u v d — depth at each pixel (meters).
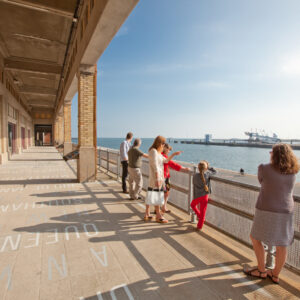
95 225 4.41
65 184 8.44
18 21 9.91
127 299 2.35
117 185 8.30
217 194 3.97
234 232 3.58
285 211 2.37
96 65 9.36
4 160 14.91
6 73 15.71
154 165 4.33
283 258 2.49
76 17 8.74
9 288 2.50
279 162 2.37
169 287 2.56
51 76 18.84
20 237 3.84
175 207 5.34
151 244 3.63
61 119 29.11
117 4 5.34
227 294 2.45
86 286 2.56
